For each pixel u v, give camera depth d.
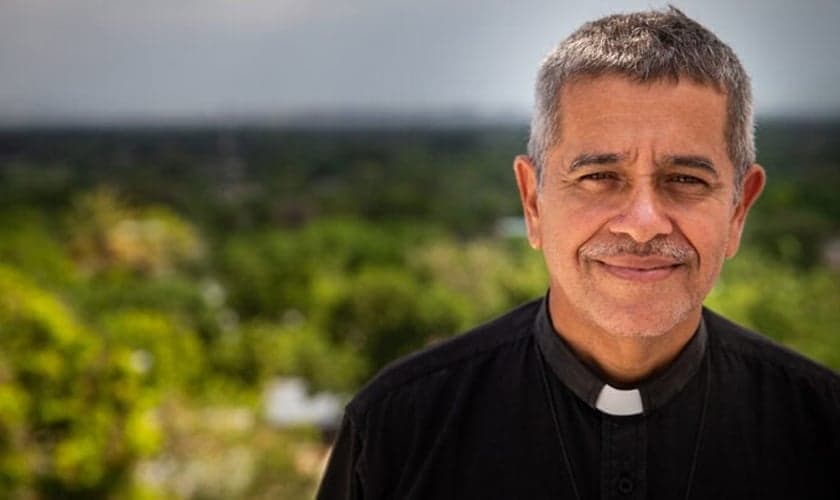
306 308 42.69
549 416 1.99
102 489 18.81
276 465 20.55
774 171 70.50
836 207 59.28
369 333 33.28
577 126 1.82
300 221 68.56
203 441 20.66
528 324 2.12
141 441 19.12
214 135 121.62
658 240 1.79
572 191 1.84
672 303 1.82
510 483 1.99
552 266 1.91
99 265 48.31
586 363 1.97
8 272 21.61
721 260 1.86
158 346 28.70
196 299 40.38
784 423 2.00
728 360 2.04
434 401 2.06
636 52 1.79
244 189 80.94
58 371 18.44
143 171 84.88
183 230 53.84
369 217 68.44
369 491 2.06
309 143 110.56
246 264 45.09
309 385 33.25
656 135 1.77
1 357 18.25
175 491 19.45
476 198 69.69
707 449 1.96
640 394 1.93
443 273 38.91
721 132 1.82
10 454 17.64
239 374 33.44
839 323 31.39
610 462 1.93
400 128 128.75
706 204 1.81
